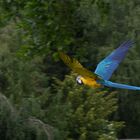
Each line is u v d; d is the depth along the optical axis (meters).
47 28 14.02
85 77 6.49
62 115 19.67
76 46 14.27
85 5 14.30
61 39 13.98
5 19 14.73
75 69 6.39
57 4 13.93
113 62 7.36
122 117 29.92
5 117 17.34
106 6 14.63
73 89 20.61
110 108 21.06
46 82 24.80
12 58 22.08
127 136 30.47
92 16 24.28
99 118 20.44
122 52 7.49
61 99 20.45
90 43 27.77
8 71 21.36
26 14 14.05
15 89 20.27
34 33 14.13
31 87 22.53
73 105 20.59
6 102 17.50
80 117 19.89
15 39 23.62
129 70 28.55
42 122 18.30
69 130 19.84
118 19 28.25
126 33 28.47
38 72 25.00
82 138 19.38
